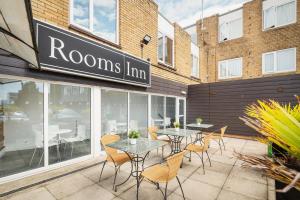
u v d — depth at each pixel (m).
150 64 6.89
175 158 2.66
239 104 8.52
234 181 3.73
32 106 3.93
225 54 12.23
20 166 3.78
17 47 2.46
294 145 0.88
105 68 5.02
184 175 4.02
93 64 4.68
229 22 12.27
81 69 4.38
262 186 3.51
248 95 8.29
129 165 4.57
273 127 0.93
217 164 4.73
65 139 4.55
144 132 7.18
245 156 1.10
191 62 11.41
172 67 8.73
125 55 5.70
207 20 13.02
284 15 10.16
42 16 3.92
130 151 3.12
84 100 4.92
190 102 10.12
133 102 6.62
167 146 6.61
